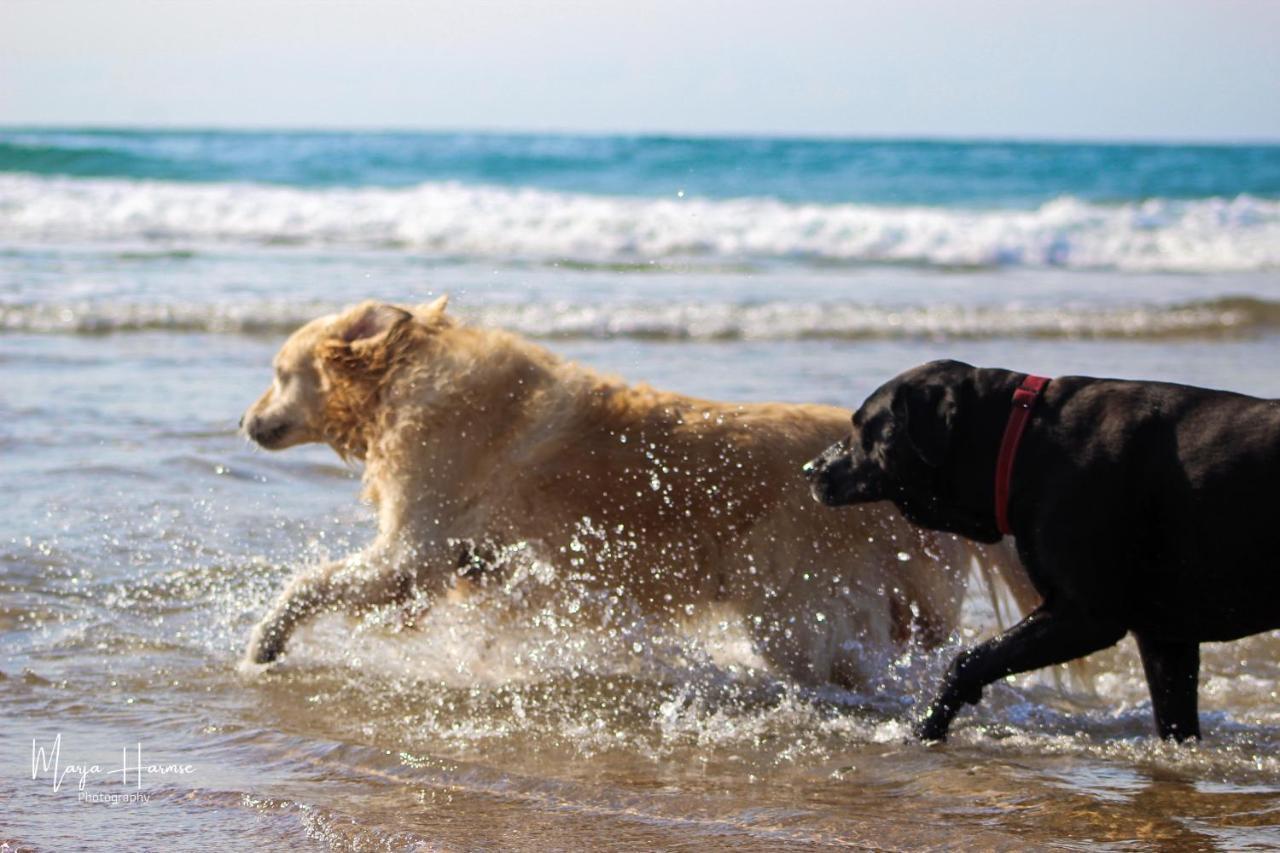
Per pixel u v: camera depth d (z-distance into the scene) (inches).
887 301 563.2
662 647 193.3
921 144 1823.3
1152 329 515.8
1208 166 1427.2
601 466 185.9
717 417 188.4
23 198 774.5
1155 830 128.6
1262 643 209.8
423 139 1572.3
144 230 716.0
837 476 168.6
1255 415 145.6
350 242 710.5
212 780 139.9
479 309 490.6
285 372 204.4
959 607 191.0
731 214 831.7
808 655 185.0
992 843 122.4
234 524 249.1
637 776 147.9
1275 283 679.1
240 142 1451.8
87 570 220.7
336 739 158.6
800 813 132.0
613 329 478.9
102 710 165.6
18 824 124.8
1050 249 765.9
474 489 189.2
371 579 190.4
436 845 120.6
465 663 196.2
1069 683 198.2
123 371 377.4
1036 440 153.6
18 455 282.4
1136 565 150.0
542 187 1143.0
